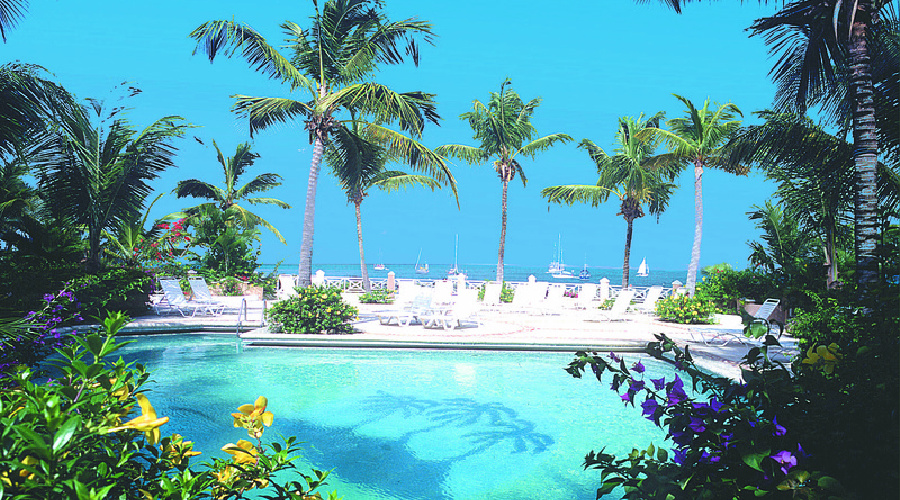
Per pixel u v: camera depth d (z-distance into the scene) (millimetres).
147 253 14055
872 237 7371
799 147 9930
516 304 15156
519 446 4812
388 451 4645
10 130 8836
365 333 10039
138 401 1481
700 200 17250
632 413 5836
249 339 9359
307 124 12664
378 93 11938
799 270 11844
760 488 1438
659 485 1556
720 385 1670
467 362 8492
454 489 3902
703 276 17016
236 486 1546
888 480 1361
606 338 9711
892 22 8023
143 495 1473
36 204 13016
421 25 12695
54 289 8680
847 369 1666
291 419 5469
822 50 8820
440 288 12109
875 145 7547
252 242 16625
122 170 11430
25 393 1509
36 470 1122
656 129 17922
